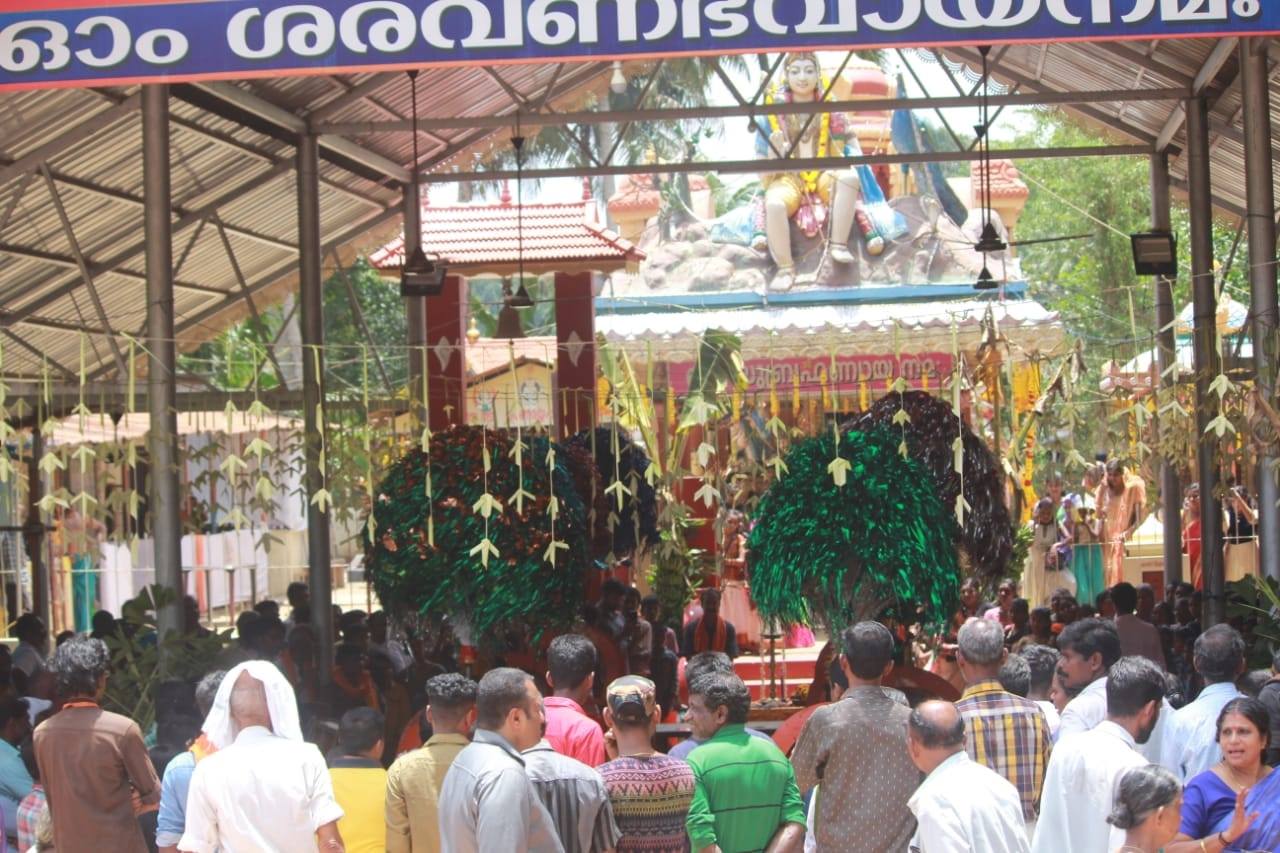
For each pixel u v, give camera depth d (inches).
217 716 179.9
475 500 296.7
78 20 293.6
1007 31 289.3
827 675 271.7
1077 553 519.2
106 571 522.0
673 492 425.4
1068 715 201.9
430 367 527.5
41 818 210.8
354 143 513.7
